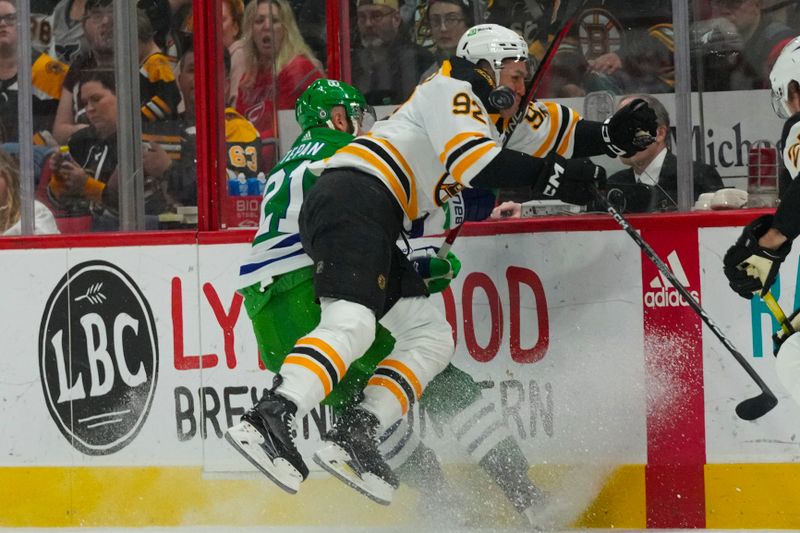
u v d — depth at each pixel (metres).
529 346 13.99
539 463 13.96
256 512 14.70
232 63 14.97
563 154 13.60
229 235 14.73
